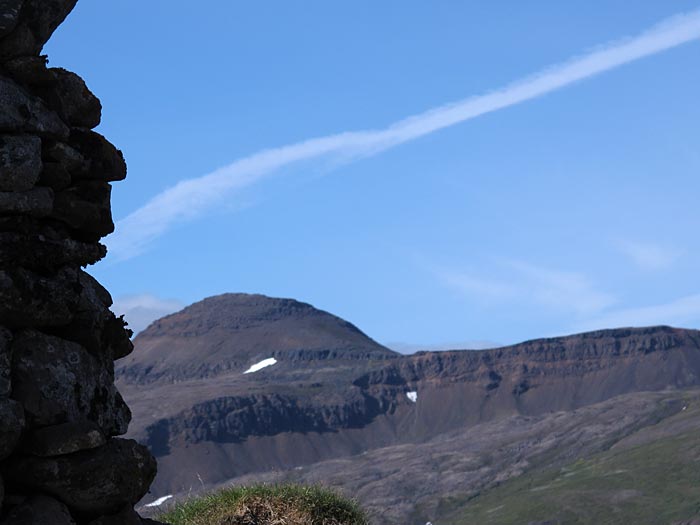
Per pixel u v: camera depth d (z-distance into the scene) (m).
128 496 11.25
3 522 10.34
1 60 11.56
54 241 11.48
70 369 11.27
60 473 10.70
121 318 12.44
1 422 10.30
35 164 11.19
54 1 11.93
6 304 10.80
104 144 12.27
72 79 12.11
